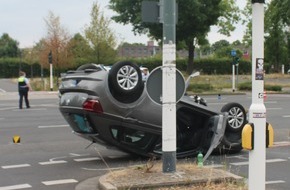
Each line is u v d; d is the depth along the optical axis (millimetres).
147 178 7578
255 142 5402
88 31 53750
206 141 10602
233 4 51062
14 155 11195
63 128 16125
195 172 7957
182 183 7398
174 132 7875
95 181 8352
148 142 10117
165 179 7496
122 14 42938
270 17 45812
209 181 7461
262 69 5410
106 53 53594
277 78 63094
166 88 7816
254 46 5422
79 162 10352
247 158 10609
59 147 12336
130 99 9742
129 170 8211
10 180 8633
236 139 11156
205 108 10531
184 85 8078
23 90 24469
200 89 40750
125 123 9773
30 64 74688
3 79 75562
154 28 40969
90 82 9562
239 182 7613
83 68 10508
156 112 9984
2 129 15914
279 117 19438
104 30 53594
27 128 16172
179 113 10516
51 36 54094
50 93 38375
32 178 8797
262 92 5426
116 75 9484
